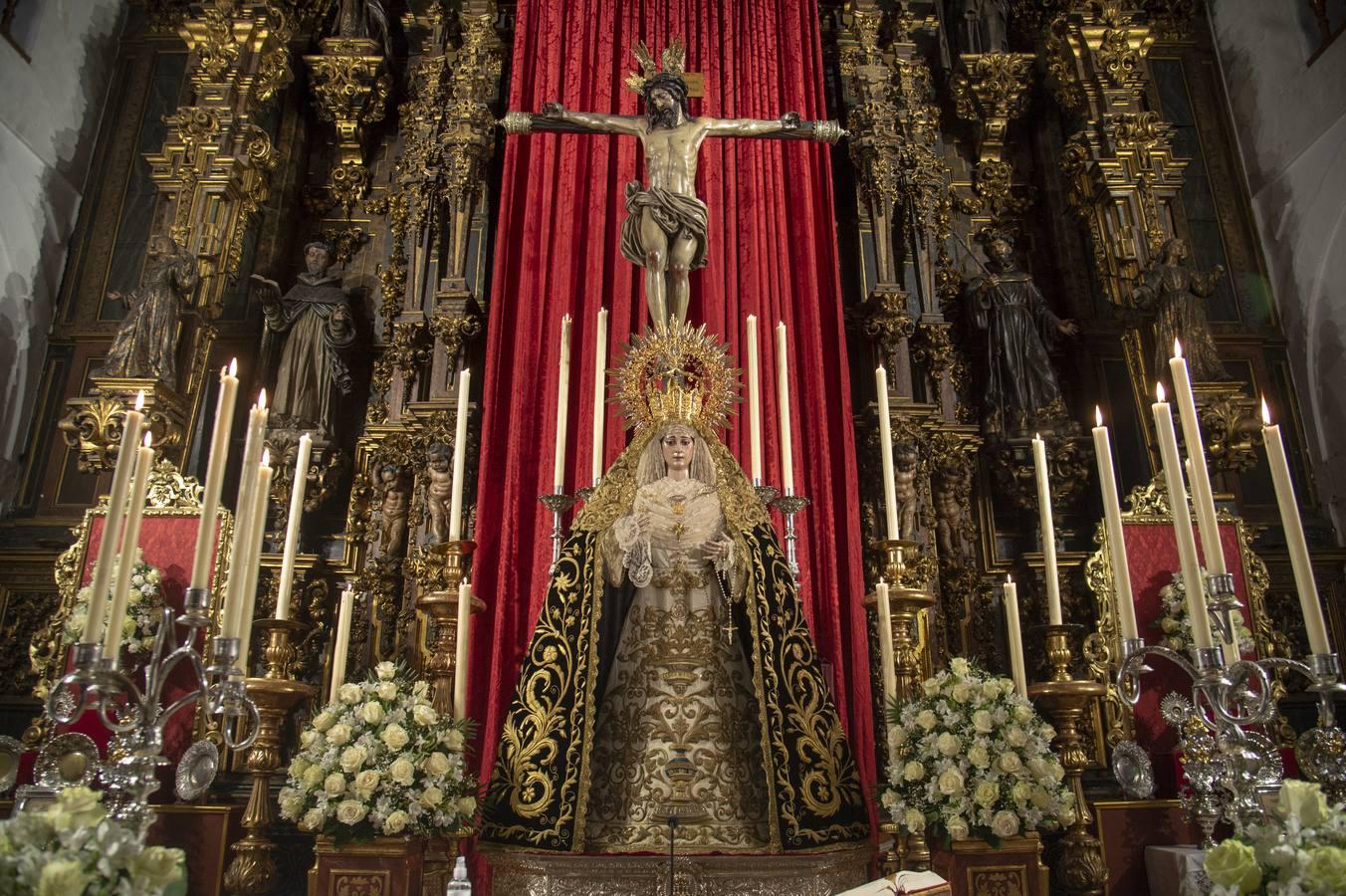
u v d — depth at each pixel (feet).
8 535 29.04
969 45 35.14
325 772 15.90
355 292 31.81
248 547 12.63
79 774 13.23
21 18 32.58
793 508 18.26
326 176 34.04
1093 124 32.42
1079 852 20.11
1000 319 30.81
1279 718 25.66
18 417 30.81
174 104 35.60
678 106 24.47
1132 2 35.65
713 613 16.74
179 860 10.61
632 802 15.62
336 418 29.48
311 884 15.57
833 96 34.71
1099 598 25.89
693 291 29.12
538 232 29.43
